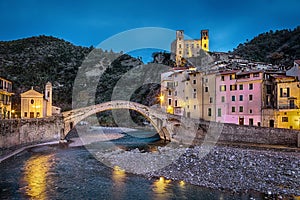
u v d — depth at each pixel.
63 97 116.19
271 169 28.03
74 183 23.98
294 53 117.62
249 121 57.94
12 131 40.06
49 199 19.80
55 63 162.75
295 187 22.73
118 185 23.41
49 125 53.12
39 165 31.38
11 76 127.00
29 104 68.75
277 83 54.75
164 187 22.78
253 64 91.38
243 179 24.83
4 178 25.36
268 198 20.22
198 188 22.50
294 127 50.72
